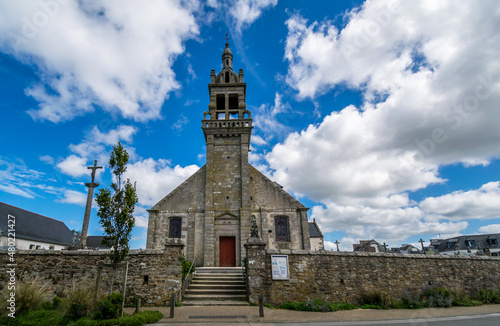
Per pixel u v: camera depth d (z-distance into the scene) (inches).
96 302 365.4
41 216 1473.9
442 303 487.5
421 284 526.0
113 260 411.5
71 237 1619.1
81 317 349.4
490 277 576.7
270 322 378.0
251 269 492.1
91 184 678.5
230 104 1100.5
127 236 413.1
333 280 500.1
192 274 587.8
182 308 444.1
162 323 365.4
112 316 354.9
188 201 890.7
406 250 2559.1
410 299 496.7
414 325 370.9
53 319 327.6
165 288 466.9
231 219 857.5
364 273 511.8
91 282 458.6
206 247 815.7
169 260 481.1
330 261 511.2
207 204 862.5
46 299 401.4
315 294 487.8
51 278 454.0
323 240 1249.4
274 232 864.9
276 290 484.4
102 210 407.2
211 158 924.0
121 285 461.4
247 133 949.8
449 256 563.5
